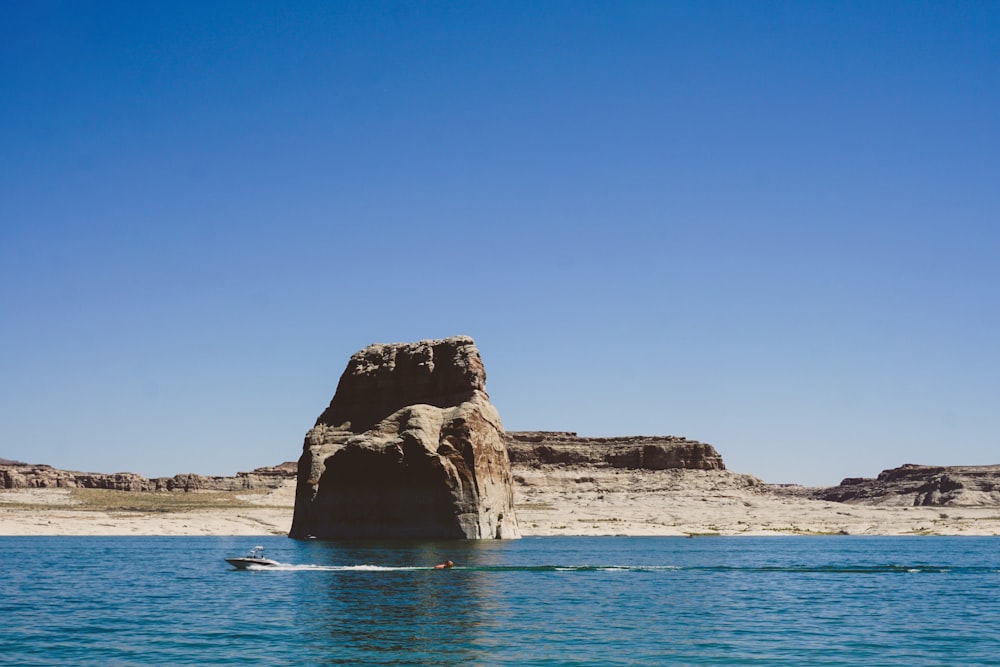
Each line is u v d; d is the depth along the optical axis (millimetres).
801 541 164000
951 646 43531
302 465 129875
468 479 119000
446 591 60438
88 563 85000
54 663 37812
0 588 63000
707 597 60969
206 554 97438
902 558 109750
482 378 127375
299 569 75438
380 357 132500
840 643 43938
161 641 42250
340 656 39062
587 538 170250
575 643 42500
